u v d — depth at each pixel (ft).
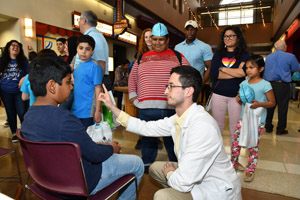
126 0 34.22
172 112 7.49
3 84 11.80
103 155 4.12
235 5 70.79
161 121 5.33
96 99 7.57
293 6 33.32
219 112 8.57
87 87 7.48
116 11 32.89
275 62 13.62
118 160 4.68
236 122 8.31
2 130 13.96
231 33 7.91
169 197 4.11
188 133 4.19
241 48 8.04
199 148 3.90
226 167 4.27
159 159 9.97
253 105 7.29
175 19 55.11
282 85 13.50
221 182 4.13
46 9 22.91
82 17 8.68
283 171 8.65
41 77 3.73
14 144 11.37
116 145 4.83
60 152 3.52
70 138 3.65
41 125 3.66
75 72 7.64
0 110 21.66
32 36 21.17
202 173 3.92
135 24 40.22
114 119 8.29
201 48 9.39
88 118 7.61
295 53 43.83
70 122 3.69
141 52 10.64
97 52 8.37
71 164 3.58
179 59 7.39
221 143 4.13
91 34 8.45
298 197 6.87
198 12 75.87
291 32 38.14
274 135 13.85
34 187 4.50
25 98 9.77
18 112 12.23
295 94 32.89
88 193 3.67
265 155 10.37
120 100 19.19
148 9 40.47
